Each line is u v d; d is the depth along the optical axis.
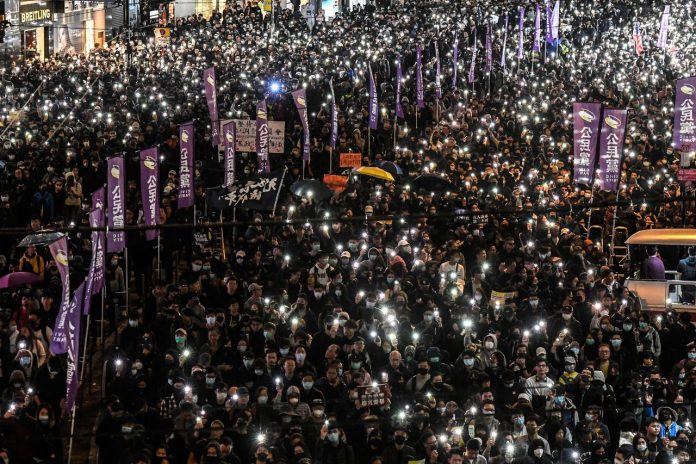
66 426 16.80
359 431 14.72
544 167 28.62
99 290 16.55
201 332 16.83
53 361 15.33
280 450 14.05
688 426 15.58
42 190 23.78
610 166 22.31
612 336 17.28
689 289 20.61
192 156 21.50
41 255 20.47
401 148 31.23
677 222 25.38
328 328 16.73
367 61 42.56
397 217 10.73
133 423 14.04
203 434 14.12
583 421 15.28
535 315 18.14
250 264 20.11
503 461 14.33
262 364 15.74
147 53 50.75
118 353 15.82
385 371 16.06
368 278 19.34
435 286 19.52
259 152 26.06
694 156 29.53
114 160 18.30
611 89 40.78
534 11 51.03
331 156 29.08
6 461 13.48
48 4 58.94
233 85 40.78
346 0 65.19
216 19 57.28
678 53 48.59
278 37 52.12
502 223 22.84
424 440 14.27
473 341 17.36
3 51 61.38
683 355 18.36
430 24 52.00
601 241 24.88
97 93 40.34
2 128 34.12
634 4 52.91
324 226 22.17
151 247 21.27
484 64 44.00
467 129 33.28
